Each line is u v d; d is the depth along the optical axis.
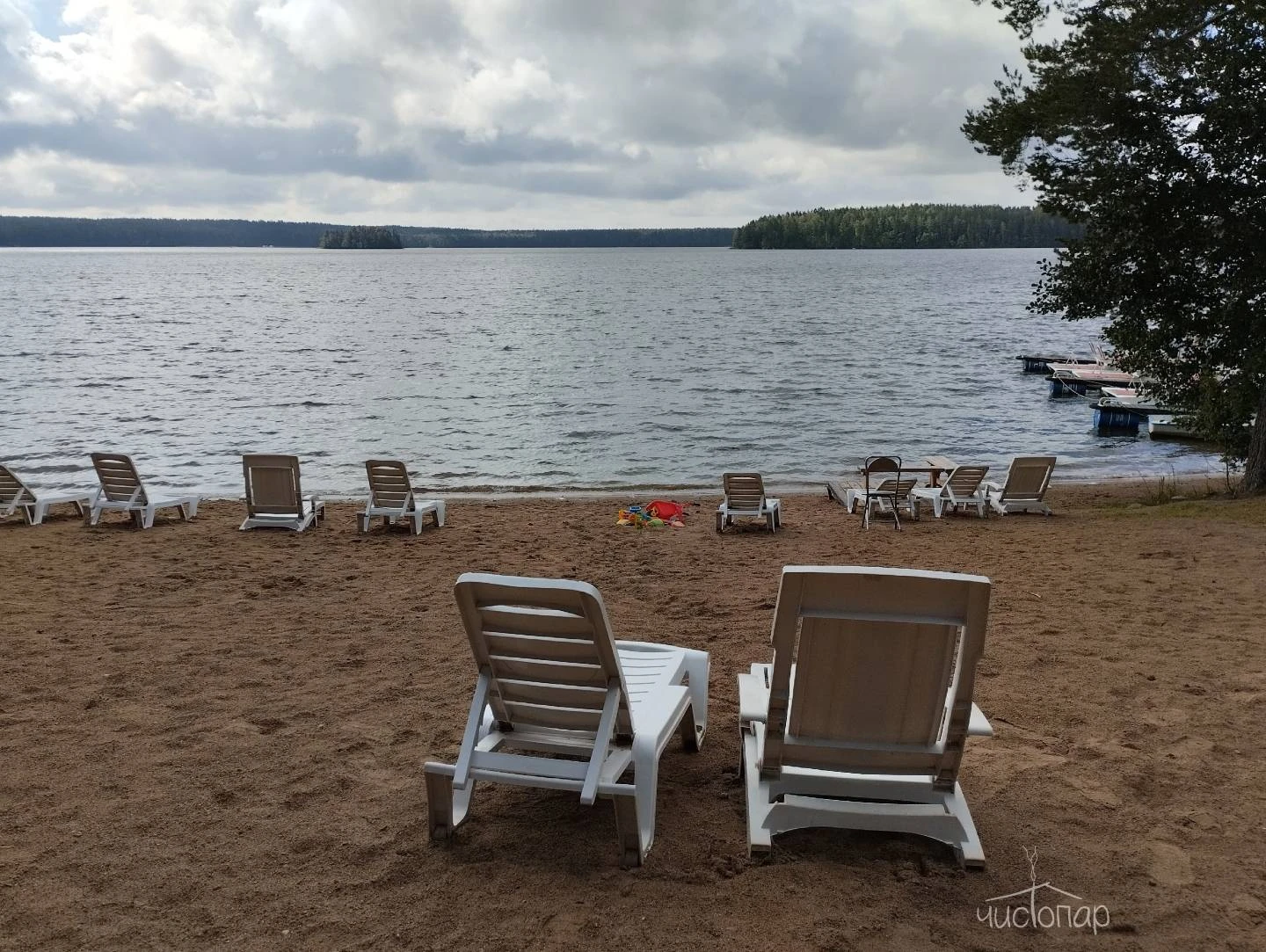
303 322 65.00
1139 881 3.48
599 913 3.28
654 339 51.94
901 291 104.31
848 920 3.21
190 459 21.28
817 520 14.59
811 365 40.62
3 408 28.33
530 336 54.28
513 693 3.88
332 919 3.28
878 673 3.57
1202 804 4.11
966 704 3.51
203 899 3.42
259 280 139.12
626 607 8.25
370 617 7.73
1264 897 3.35
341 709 5.50
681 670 4.91
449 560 10.51
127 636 7.12
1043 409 30.55
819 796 3.88
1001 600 8.23
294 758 4.77
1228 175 15.38
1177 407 19.72
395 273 177.38
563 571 9.91
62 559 10.35
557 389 33.03
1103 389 32.00
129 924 3.26
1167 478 20.61
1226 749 4.73
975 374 38.22
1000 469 21.67
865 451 23.30
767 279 138.62
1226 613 7.55
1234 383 16.95
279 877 3.57
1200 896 3.36
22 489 13.05
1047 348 48.38
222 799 4.27
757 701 4.12
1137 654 6.45
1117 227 16.11
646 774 3.73
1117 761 4.61
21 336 52.91
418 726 5.21
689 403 30.31
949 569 9.90
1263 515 12.80
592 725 3.86
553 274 165.88
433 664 6.39
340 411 28.50
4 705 5.58
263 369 38.50
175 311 74.81
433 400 30.64
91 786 4.42
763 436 25.00
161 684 5.96
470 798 4.12
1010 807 4.12
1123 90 15.31
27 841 3.88
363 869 3.63
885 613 3.40
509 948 3.09
